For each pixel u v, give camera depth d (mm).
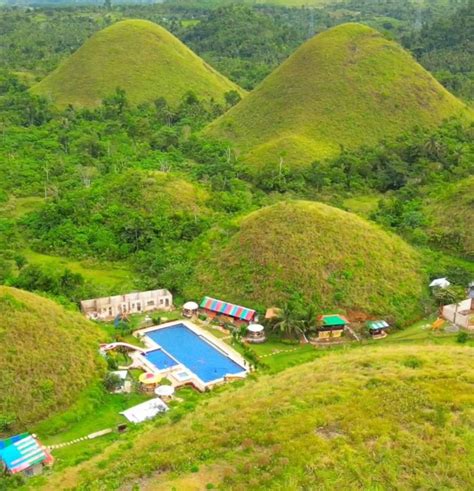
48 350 56125
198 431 44656
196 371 60438
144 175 100125
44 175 117562
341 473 37938
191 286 75500
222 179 112438
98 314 70312
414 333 68688
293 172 118875
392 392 44844
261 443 41438
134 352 63188
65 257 86062
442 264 83062
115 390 56500
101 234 88688
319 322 66562
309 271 72375
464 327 69688
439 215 96750
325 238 76375
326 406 44188
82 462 45062
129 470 41344
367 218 96312
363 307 70438
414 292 75000
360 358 52844
